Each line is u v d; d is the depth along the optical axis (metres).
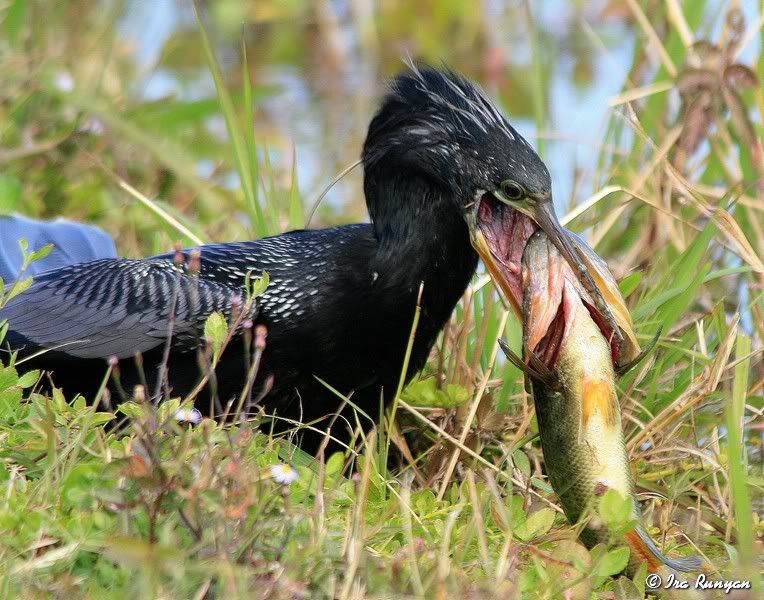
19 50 14.61
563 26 18.25
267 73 18.03
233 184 15.41
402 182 9.72
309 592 6.73
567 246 8.98
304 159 16.27
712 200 12.59
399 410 10.21
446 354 10.98
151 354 9.85
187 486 6.93
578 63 17.67
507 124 9.48
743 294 12.29
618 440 8.32
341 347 9.72
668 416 9.83
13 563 6.69
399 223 9.70
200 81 17.62
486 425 9.91
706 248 11.43
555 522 8.89
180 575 6.47
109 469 6.85
